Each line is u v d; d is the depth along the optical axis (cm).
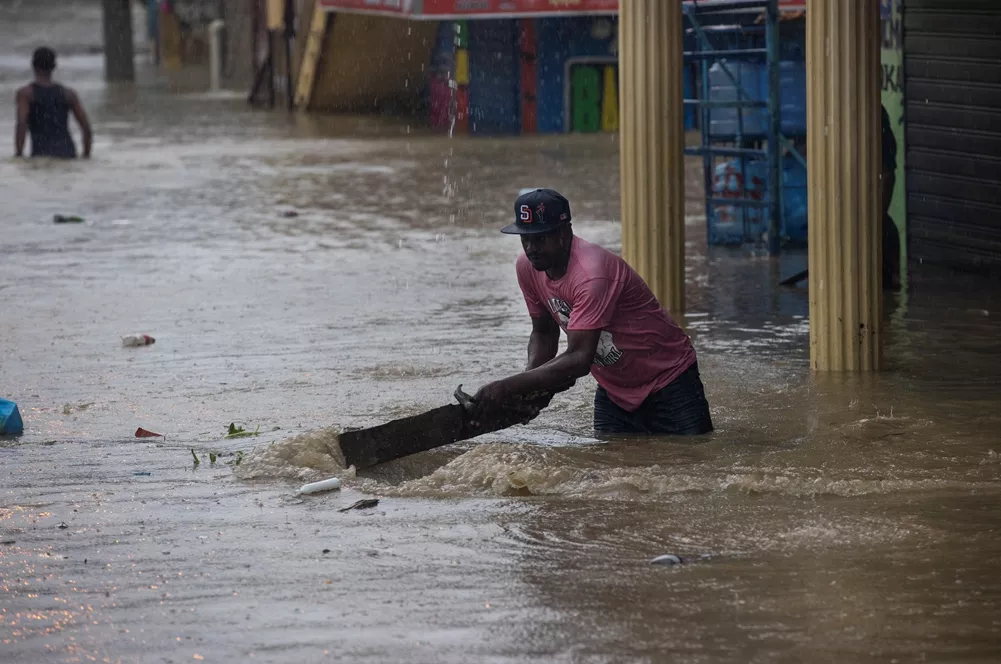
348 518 1433
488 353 2297
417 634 1106
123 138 6619
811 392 2002
